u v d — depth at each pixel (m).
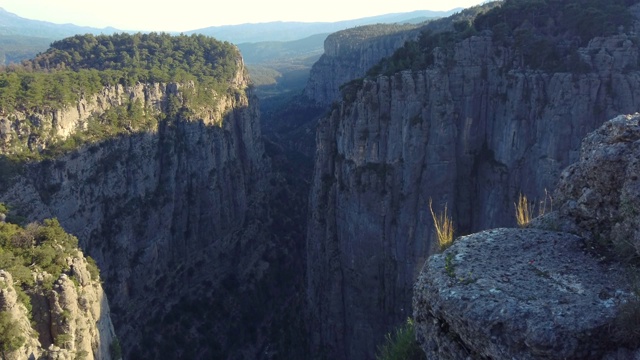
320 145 66.50
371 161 59.06
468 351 9.95
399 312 59.72
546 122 53.62
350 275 62.41
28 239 33.00
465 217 59.59
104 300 36.16
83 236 66.81
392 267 59.62
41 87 68.62
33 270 30.16
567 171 14.48
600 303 9.30
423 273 11.71
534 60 55.56
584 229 12.56
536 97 54.34
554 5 59.50
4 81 68.06
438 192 58.00
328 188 65.50
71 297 29.55
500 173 56.88
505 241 12.14
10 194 55.88
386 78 57.72
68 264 32.47
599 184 12.32
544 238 12.09
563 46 55.06
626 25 52.81
